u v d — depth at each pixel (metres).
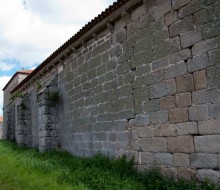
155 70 7.18
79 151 11.10
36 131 16.80
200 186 5.76
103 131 9.41
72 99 11.89
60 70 13.35
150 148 7.23
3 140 22.83
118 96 8.59
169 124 6.71
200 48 6.07
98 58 9.85
